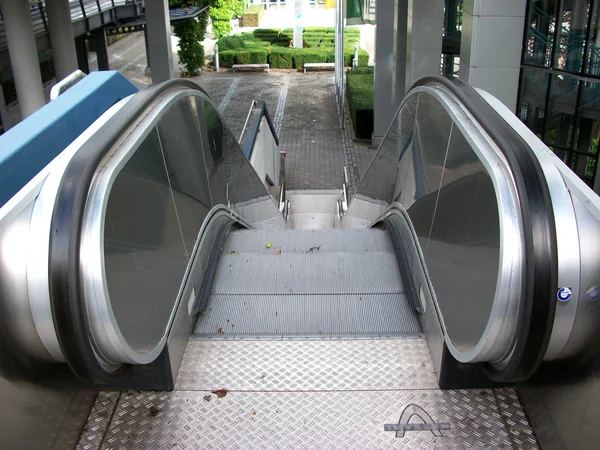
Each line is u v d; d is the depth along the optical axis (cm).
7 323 221
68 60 1628
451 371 308
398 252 459
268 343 352
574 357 244
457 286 295
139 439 283
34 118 376
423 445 278
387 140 630
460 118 304
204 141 485
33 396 240
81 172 240
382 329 379
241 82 2577
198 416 297
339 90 2195
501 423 290
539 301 224
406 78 1338
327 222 1445
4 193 289
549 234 225
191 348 349
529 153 248
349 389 313
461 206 299
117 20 2331
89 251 229
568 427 249
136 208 287
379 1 1614
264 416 296
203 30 2725
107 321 234
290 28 3359
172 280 336
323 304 405
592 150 1018
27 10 1302
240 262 461
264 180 1353
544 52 1091
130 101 330
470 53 801
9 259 222
